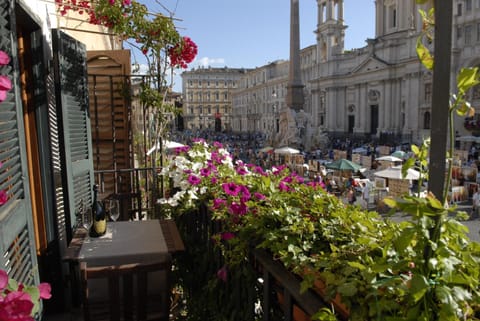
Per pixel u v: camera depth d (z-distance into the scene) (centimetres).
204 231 334
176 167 439
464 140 3556
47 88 360
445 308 115
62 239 386
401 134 5009
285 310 178
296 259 176
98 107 562
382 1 5581
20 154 233
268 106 8725
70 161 358
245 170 396
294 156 2791
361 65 5550
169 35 512
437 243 127
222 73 11644
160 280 314
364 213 220
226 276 260
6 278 131
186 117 11531
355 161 2662
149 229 366
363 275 138
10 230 201
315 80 6588
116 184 567
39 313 273
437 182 129
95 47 907
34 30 339
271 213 225
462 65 4022
